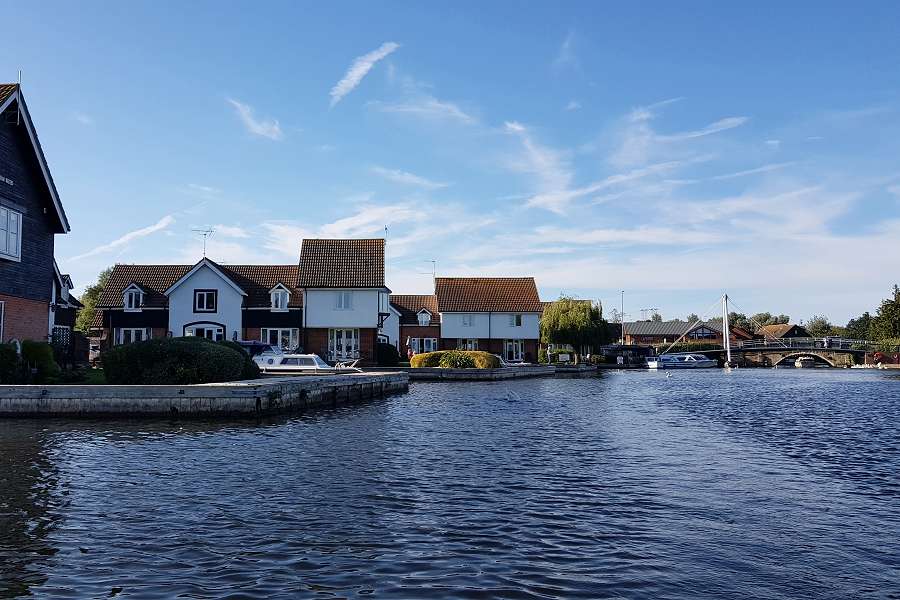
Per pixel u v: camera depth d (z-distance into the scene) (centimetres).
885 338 10850
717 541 1003
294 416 2605
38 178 3147
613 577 842
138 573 827
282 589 781
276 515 1096
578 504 1209
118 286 6078
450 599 760
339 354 5759
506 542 973
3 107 2836
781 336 15075
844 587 827
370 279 5753
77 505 1144
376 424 2366
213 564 862
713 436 2203
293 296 5862
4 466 1477
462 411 2911
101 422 2281
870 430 2414
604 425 2472
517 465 1588
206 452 1698
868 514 1176
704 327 14750
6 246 2903
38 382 2717
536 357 7950
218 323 5712
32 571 830
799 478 1490
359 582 807
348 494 1252
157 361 2711
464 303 7956
